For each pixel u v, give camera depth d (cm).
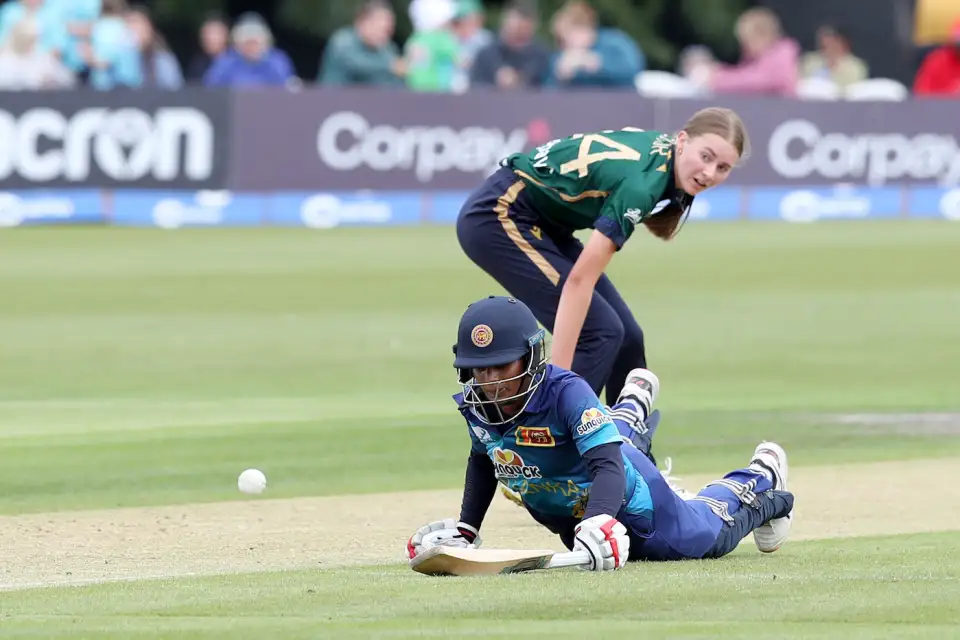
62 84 7219
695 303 5038
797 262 6306
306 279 5534
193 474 2534
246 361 3809
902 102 8281
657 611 1495
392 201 7331
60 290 5184
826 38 9212
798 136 8062
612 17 13238
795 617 1470
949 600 1546
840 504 2300
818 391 3416
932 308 4953
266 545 2025
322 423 3009
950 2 10162
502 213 2338
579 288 2200
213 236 6769
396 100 7288
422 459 2681
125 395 3325
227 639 1393
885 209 8300
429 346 4075
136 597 1614
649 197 2186
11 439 2823
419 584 1648
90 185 6838
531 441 1753
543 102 7500
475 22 8475
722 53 13838
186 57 12675
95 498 2341
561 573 1698
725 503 1858
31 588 1712
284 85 7850
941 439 2864
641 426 2030
